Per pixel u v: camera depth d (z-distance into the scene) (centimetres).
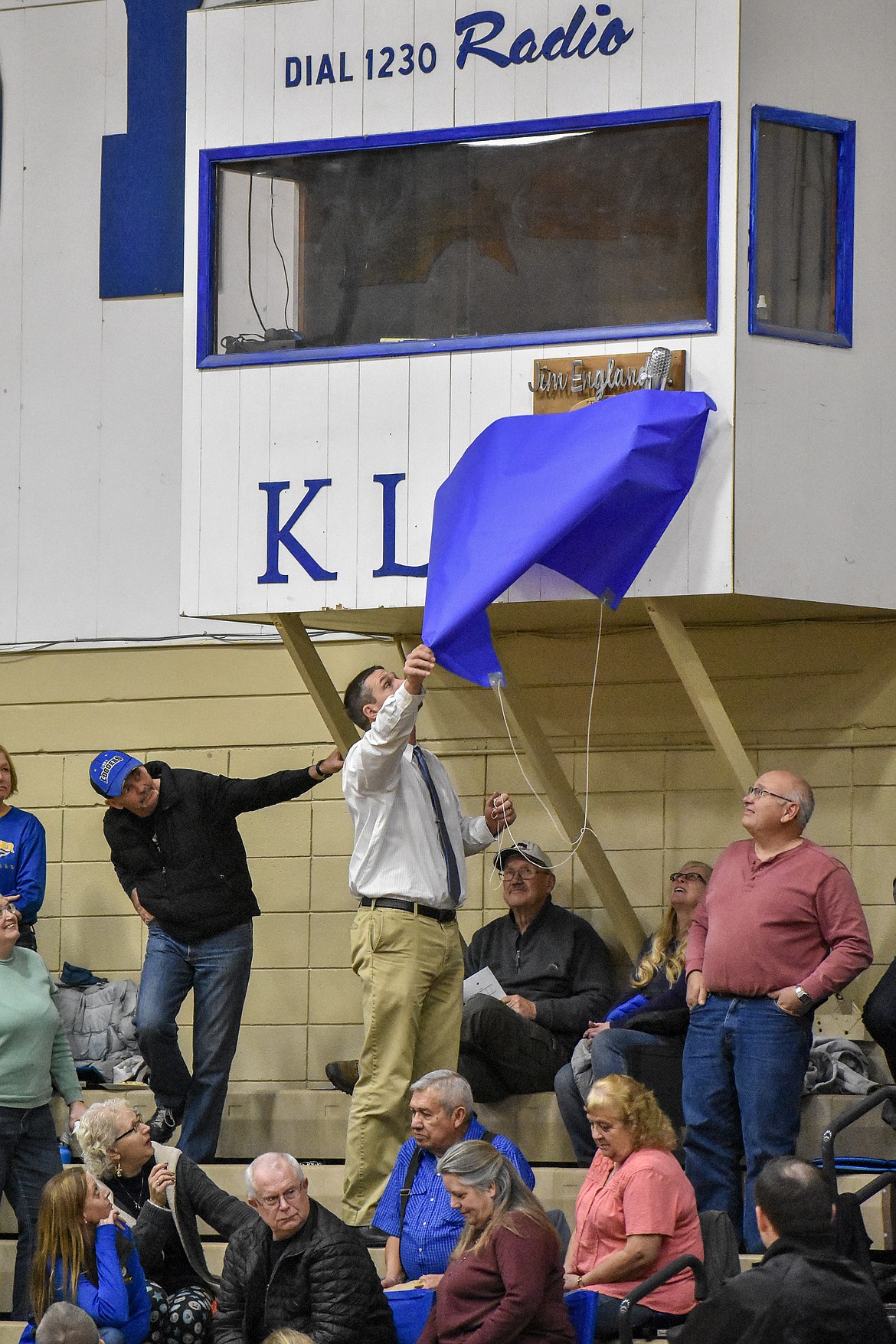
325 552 1417
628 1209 1116
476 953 1510
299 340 1445
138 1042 1523
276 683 1680
